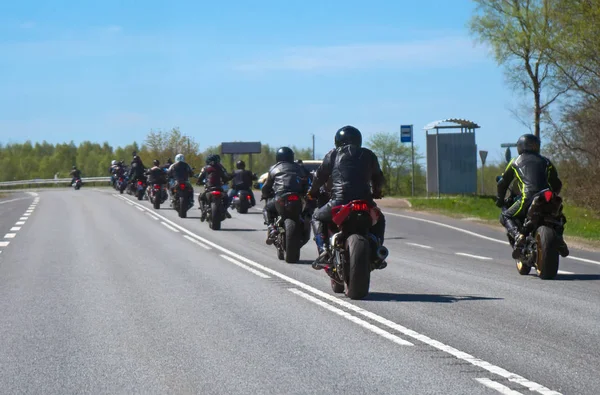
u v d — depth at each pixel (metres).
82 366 8.39
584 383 7.55
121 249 21.28
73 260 18.66
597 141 39.19
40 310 11.84
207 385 7.60
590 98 41.62
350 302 12.41
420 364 8.35
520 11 54.78
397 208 41.88
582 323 10.57
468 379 7.73
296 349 9.10
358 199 12.83
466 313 11.37
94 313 11.54
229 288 14.00
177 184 34.22
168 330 10.24
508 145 45.19
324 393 7.30
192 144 90.31
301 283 14.63
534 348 9.06
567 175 39.47
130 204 45.06
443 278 15.33
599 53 41.72
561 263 18.08
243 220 32.91
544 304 12.14
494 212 37.53
